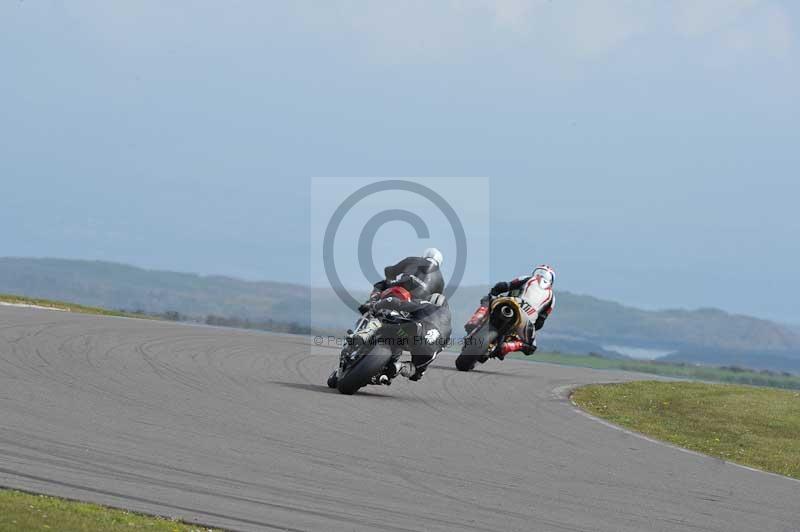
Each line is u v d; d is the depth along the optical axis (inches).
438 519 1226.0
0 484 1186.6
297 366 2652.6
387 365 2178.9
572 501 1376.7
